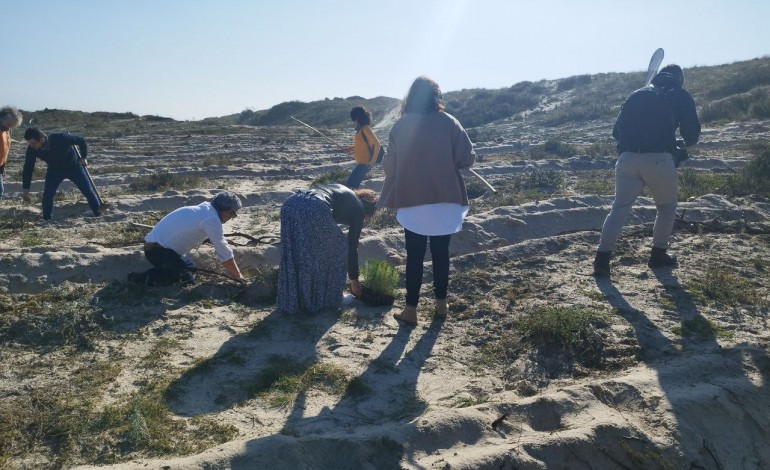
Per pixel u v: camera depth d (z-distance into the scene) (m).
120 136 29.47
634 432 4.11
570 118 33.34
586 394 4.42
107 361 4.74
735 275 6.70
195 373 4.59
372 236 7.81
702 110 28.22
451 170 5.34
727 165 14.94
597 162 15.62
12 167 16.80
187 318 5.52
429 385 4.59
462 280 6.54
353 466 3.65
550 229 8.77
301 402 4.30
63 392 4.29
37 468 3.54
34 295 5.77
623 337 5.32
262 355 4.93
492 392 4.55
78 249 6.85
